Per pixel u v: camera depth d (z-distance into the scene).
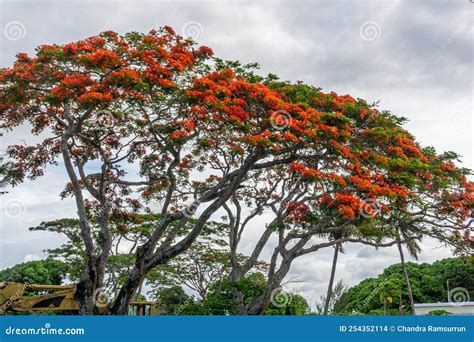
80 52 15.91
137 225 27.25
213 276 32.03
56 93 15.16
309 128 16.02
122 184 19.42
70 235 26.70
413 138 20.70
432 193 18.88
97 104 15.08
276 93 17.17
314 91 18.39
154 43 16.70
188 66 16.88
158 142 17.27
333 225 17.55
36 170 20.25
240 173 16.75
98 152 20.36
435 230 18.77
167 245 17.30
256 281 21.77
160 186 21.25
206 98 15.99
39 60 16.03
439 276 47.47
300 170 16.05
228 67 17.91
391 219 17.58
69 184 21.30
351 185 16.75
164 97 16.73
